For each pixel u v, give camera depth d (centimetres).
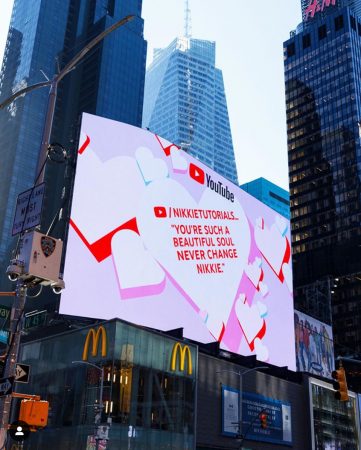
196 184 7844
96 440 4616
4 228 17312
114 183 6694
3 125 19450
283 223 9931
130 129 7125
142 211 6894
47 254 1386
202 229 7719
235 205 8588
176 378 6134
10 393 1256
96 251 6231
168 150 7544
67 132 19325
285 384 8381
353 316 17150
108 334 5622
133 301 6419
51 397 5847
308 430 8525
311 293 15450
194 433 6122
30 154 18512
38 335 6944
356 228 18162
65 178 6500
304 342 9950
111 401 5259
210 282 7600
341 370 2897
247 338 8019
